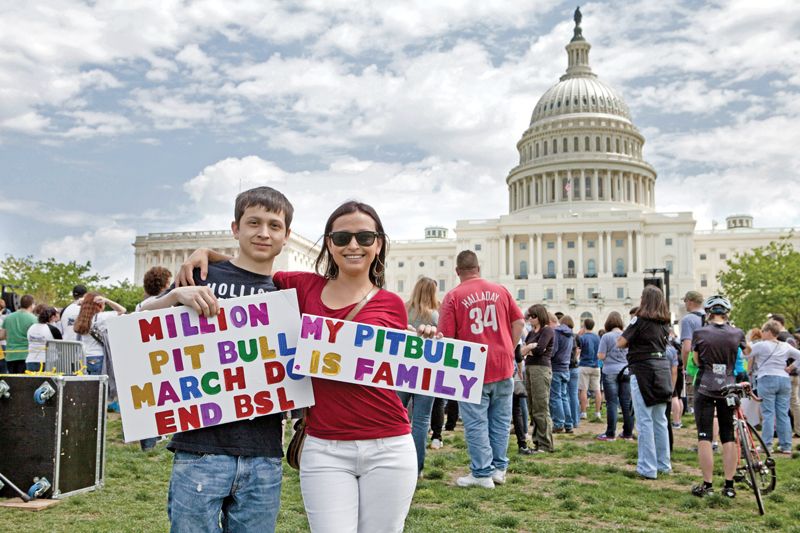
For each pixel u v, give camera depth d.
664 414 11.35
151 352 4.14
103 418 8.84
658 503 9.21
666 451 11.37
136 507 8.01
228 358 4.18
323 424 4.10
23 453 7.96
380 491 4.09
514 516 8.09
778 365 14.45
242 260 4.49
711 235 117.81
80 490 8.38
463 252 10.23
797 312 61.59
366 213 4.37
